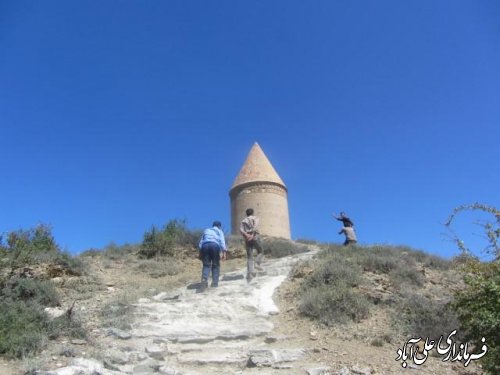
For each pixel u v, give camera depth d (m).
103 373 6.43
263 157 30.91
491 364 6.39
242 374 7.01
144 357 7.43
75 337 8.00
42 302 9.87
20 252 12.04
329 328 9.04
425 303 9.85
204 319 9.48
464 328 6.88
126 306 10.08
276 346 8.18
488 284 6.28
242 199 29.39
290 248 17.78
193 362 7.49
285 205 30.08
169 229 18.28
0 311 8.03
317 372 6.96
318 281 11.16
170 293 11.72
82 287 11.75
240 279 13.16
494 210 6.88
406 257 13.82
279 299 10.85
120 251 17.14
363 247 15.33
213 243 12.30
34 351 6.96
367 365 7.37
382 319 9.44
